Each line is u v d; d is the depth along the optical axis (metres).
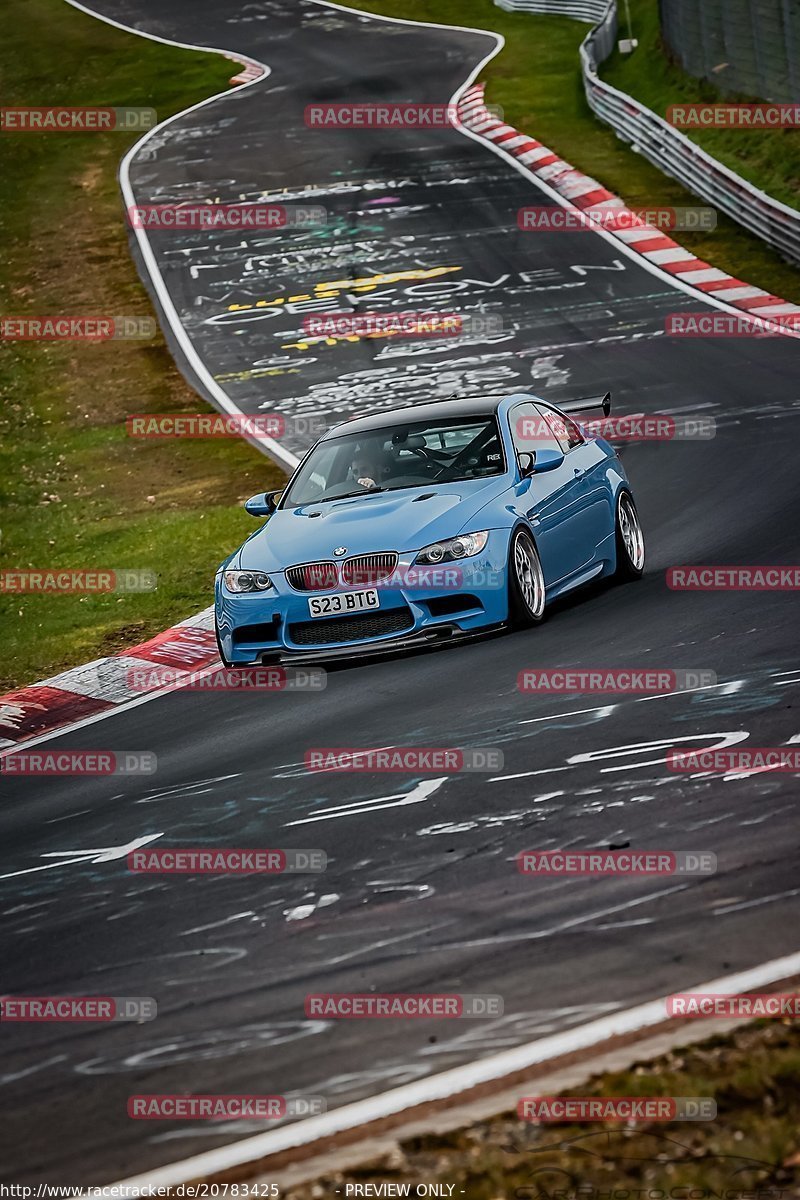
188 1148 13.91
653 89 131.62
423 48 174.00
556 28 176.50
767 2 111.94
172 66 179.88
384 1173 12.83
